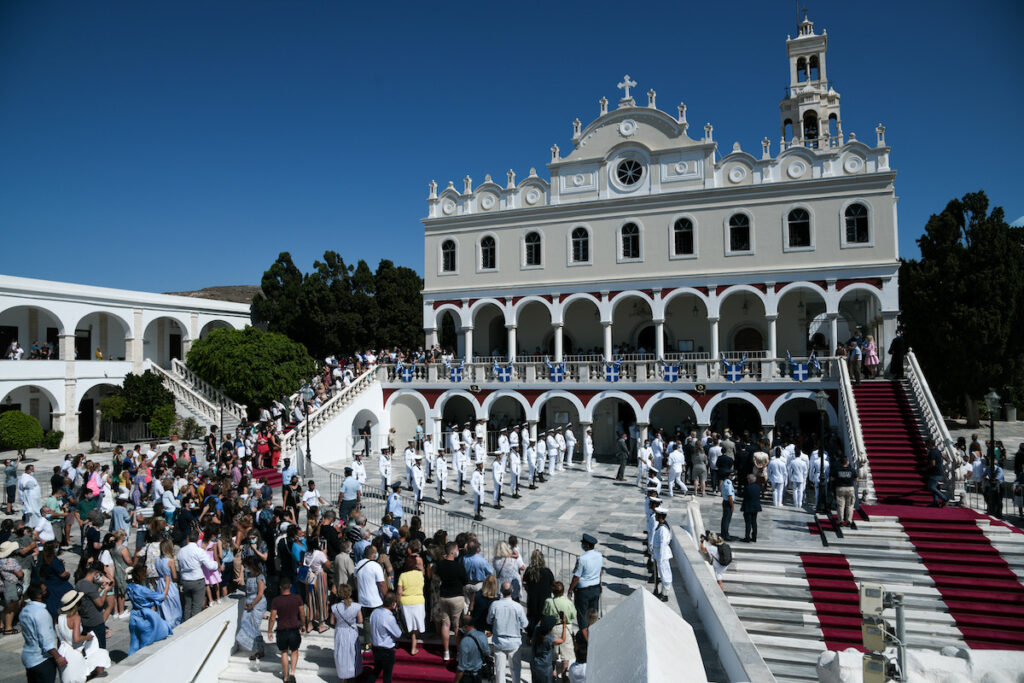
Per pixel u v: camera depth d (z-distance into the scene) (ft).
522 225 115.85
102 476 61.05
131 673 29.81
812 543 56.13
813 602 47.85
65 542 56.39
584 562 39.09
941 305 114.21
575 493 80.74
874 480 67.56
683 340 114.11
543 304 120.06
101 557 42.14
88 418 124.47
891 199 95.91
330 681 34.47
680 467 78.38
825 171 98.89
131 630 33.30
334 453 106.52
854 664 28.50
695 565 43.50
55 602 35.29
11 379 106.01
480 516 68.13
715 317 103.65
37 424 105.40
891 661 26.94
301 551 41.98
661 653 10.72
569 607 34.14
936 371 117.70
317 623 40.60
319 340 154.51
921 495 64.18
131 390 115.03
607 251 110.32
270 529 44.78
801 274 99.25
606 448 113.09
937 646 42.75
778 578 50.75
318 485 81.97
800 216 100.27
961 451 78.18
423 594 38.06
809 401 106.32
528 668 35.88
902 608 26.32
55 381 112.37
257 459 85.81
